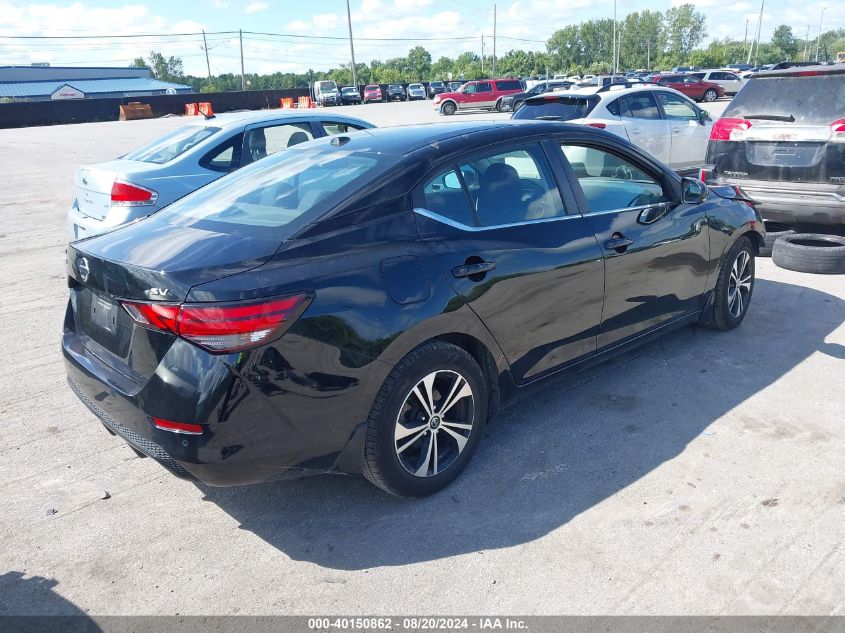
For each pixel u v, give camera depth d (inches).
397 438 116.6
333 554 111.2
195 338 98.4
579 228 144.4
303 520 120.5
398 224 117.9
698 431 144.0
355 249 111.9
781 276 252.2
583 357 151.3
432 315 115.7
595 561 106.8
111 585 105.6
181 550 113.4
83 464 140.5
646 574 103.5
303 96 2166.6
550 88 1350.9
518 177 138.6
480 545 111.9
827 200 249.3
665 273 165.8
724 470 129.5
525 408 157.1
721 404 155.3
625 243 151.5
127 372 109.4
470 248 124.6
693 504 119.7
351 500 125.9
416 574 105.7
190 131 288.4
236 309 98.0
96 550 113.7
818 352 181.5
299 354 102.7
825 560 104.9
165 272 100.5
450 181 127.8
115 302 112.8
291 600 101.3
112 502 127.3
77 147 956.6
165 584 105.6
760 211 267.9
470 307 121.9
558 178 145.4
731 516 115.9
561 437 143.9
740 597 98.3
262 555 111.6
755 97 268.4
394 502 124.7
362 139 142.6
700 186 175.0
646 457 135.1
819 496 120.3
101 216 258.4
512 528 115.6
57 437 151.6
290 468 108.2
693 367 175.2
